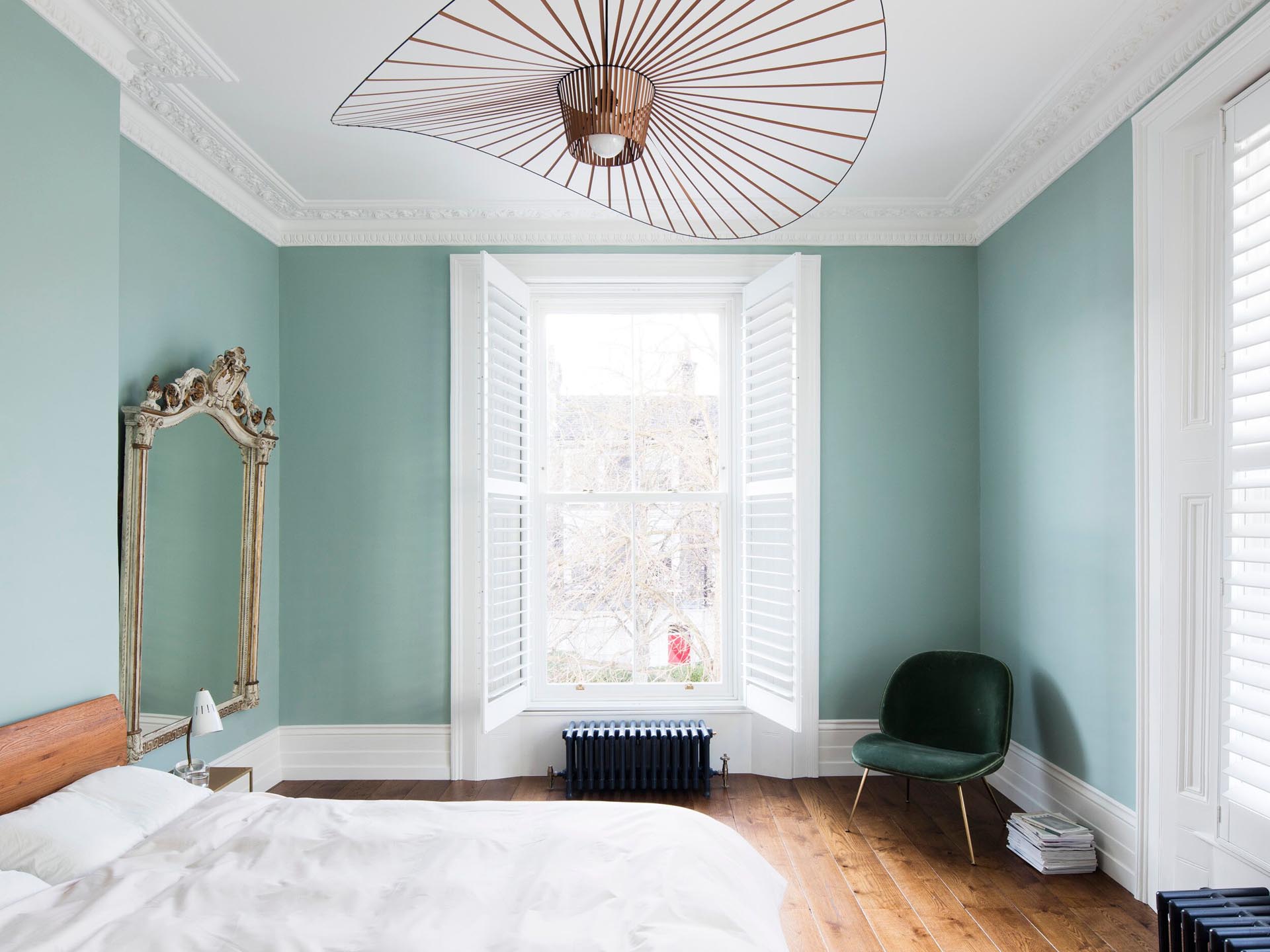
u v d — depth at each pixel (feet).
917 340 12.76
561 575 13.41
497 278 11.97
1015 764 11.34
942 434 12.72
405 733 12.52
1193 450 7.57
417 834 6.12
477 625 12.51
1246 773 6.78
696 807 11.26
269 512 12.41
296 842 5.87
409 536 12.62
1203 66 7.23
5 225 6.36
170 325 9.80
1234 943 5.54
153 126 9.34
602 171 10.78
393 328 12.75
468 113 4.76
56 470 6.89
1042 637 10.61
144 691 8.79
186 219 10.15
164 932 4.50
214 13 7.45
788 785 12.16
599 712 12.71
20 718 6.46
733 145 6.02
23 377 6.54
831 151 5.77
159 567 9.08
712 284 13.32
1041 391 10.63
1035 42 7.99
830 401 12.72
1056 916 8.09
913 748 10.33
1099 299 9.19
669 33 3.91
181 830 6.06
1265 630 6.54
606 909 4.91
